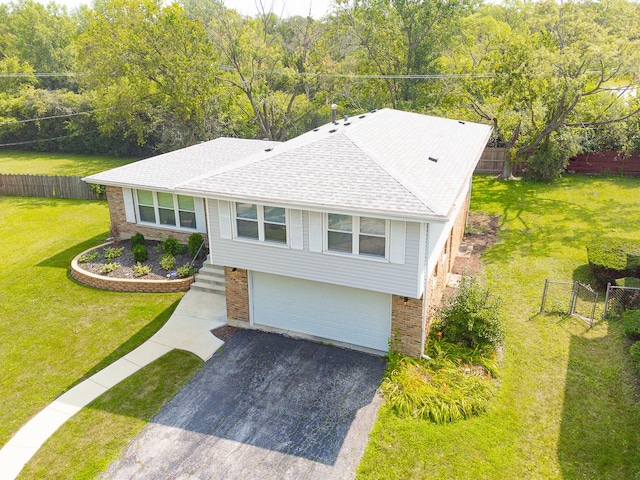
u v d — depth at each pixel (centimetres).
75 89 5391
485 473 896
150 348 1340
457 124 2100
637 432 980
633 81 2305
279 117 3678
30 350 1348
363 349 1300
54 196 2931
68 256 2003
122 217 2041
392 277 1147
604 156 2858
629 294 1394
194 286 1658
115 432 1034
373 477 897
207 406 1105
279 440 996
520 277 1675
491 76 2703
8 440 1023
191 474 920
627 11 2400
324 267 1220
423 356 1225
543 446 955
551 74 2406
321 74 3425
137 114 3809
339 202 1095
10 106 4494
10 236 2289
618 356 1218
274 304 1379
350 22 3403
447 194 1115
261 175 1261
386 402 1090
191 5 3406
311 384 1166
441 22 3281
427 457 936
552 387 1123
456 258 1855
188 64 3178
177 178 1909
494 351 1245
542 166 2759
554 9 2438
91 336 1409
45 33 5803
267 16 3409
